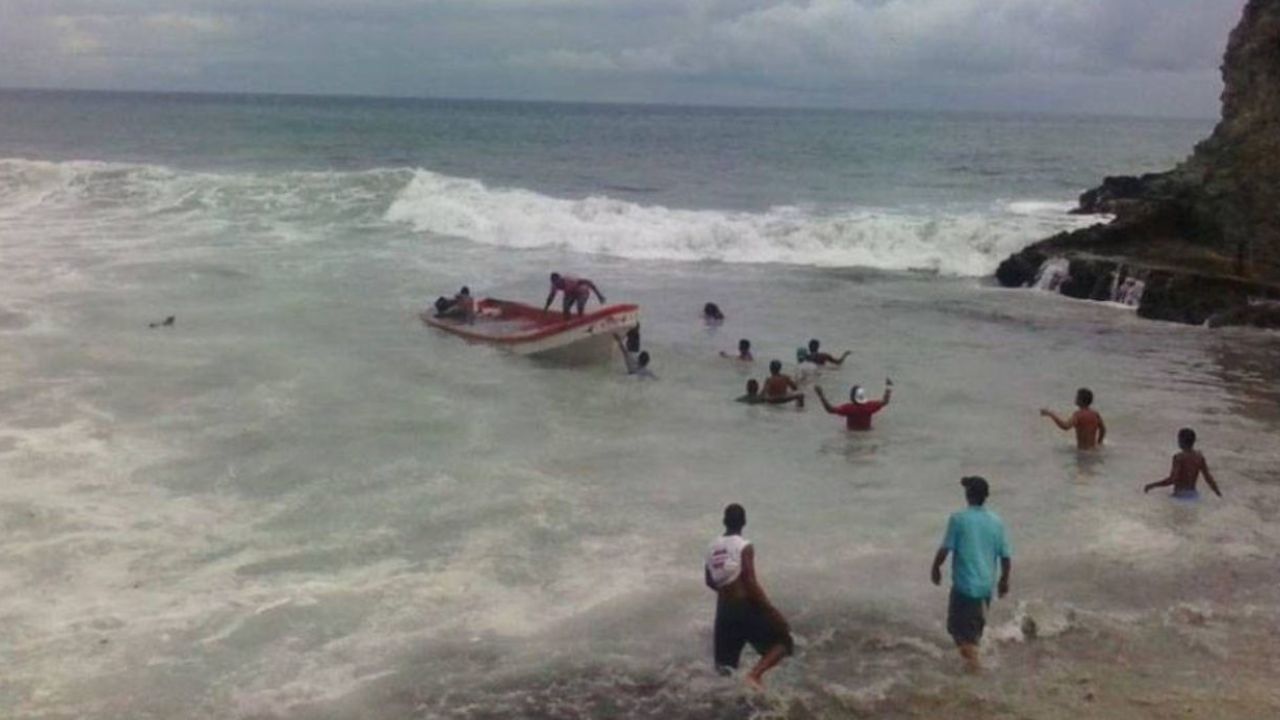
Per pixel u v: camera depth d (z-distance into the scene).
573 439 14.51
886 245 31.97
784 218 36.38
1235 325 23.34
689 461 13.74
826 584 10.23
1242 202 28.42
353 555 10.66
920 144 99.06
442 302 20.80
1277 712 8.23
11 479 12.36
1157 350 20.95
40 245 28.20
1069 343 21.45
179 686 8.20
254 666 8.52
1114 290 26.27
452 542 11.02
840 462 13.84
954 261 31.17
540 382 17.36
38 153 60.50
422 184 37.22
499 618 9.42
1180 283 24.47
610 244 31.45
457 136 91.00
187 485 12.41
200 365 17.42
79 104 157.62
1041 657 9.04
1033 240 31.11
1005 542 9.07
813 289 26.72
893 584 10.26
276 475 12.80
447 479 12.82
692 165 66.31
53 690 8.09
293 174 39.44
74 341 18.59
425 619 9.37
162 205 35.41
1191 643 9.33
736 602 8.45
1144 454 14.39
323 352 18.53
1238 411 16.61
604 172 59.75
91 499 11.90
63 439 13.78
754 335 21.17
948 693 8.44
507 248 30.89
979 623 8.91
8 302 21.28
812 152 82.31
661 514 11.91
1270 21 29.34
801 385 17.56
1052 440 14.95
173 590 9.80
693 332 21.28
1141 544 11.37
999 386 17.80
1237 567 10.87
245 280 24.41
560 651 8.89
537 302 23.61
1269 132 28.58
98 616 9.27
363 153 68.06
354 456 13.53
